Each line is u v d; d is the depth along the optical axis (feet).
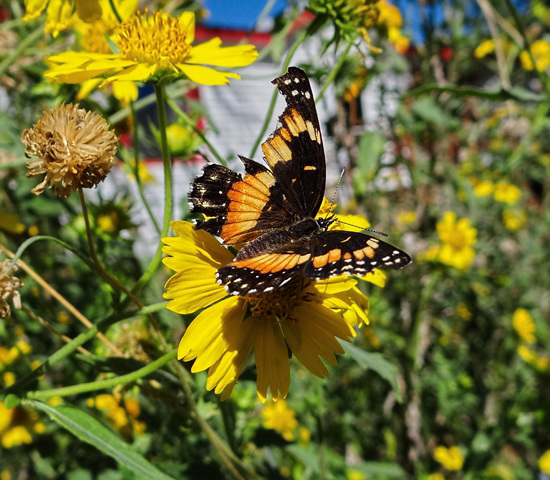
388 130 0.92
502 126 1.34
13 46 0.61
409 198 1.02
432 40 0.90
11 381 0.54
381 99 0.80
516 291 1.12
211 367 0.30
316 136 0.37
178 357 0.29
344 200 0.92
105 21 0.38
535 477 0.92
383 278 0.35
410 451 0.80
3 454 0.62
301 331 0.32
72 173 0.27
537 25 1.30
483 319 1.06
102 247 0.46
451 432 0.92
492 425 0.82
